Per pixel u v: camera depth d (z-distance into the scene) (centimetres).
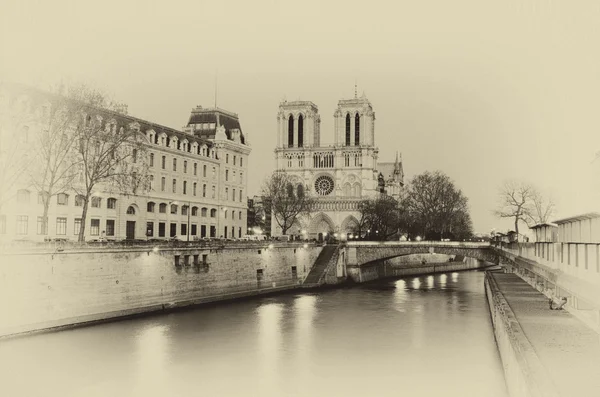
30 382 4822
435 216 17862
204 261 9319
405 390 4691
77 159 8725
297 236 18700
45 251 6431
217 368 5306
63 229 9094
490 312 8150
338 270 13612
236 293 10081
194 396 4569
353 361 5566
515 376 3556
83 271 6919
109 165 8525
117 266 7431
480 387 4728
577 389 2853
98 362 5409
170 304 8400
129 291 7650
